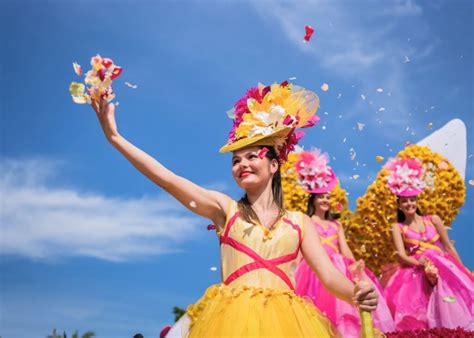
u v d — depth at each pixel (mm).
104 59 3100
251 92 3535
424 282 8086
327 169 8055
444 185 10250
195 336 3070
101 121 3146
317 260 3260
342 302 6594
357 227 10117
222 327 3004
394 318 8016
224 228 3283
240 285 3146
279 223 3291
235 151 3408
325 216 8109
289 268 3227
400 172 8539
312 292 6836
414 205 8430
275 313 3027
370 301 3006
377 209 10055
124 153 3172
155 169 3205
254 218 3271
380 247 10031
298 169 8109
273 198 3410
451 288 7820
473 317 7633
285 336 2975
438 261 8055
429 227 8359
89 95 3109
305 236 3305
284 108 3518
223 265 3252
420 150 10383
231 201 3338
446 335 5199
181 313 9008
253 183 3340
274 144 3430
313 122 3582
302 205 9305
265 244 3203
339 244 7855
